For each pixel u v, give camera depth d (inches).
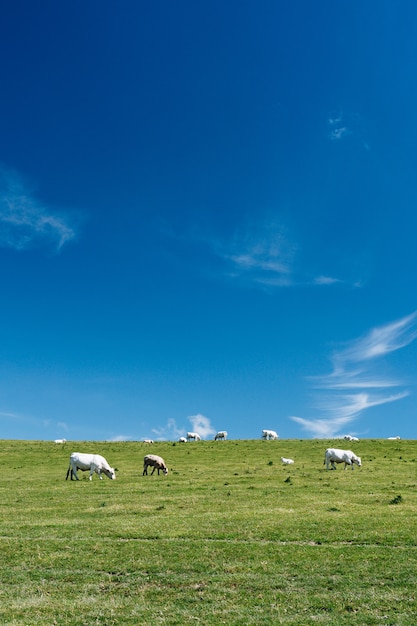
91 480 1609.3
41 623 517.3
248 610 533.0
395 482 1428.4
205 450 2615.7
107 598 582.2
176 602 562.9
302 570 640.4
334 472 1715.1
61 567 685.9
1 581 645.9
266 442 2913.4
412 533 776.9
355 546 729.0
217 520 909.2
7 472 1939.0
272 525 855.1
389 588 574.6
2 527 912.9
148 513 1015.6
